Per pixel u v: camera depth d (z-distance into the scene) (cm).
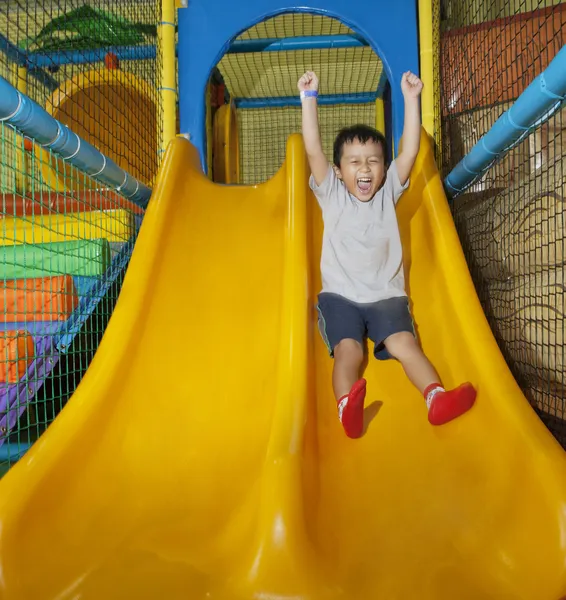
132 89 421
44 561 131
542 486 136
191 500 156
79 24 401
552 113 178
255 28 526
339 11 357
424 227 243
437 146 317
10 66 401
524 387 229
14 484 141
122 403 184
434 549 136
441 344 206
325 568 124
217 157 477
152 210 246
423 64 325
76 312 259
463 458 165
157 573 129
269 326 215
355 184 212
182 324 216
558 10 275
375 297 199
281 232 252
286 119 594
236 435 178
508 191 240
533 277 218
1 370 224
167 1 358
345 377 180
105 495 156
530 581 123
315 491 148
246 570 121
